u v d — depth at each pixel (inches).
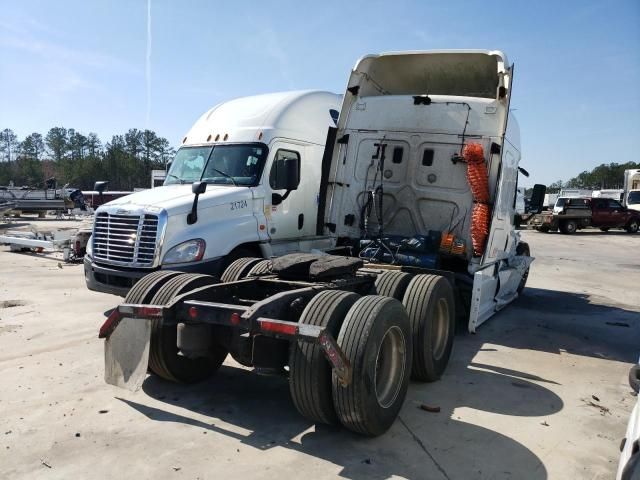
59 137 4874.5
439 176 297.1
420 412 180.7
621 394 205.0
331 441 155.9
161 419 168.2
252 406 180.9
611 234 1181.1
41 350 235.0
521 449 154.9
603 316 350.0
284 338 144.4
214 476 134.7
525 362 243.4
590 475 141.5
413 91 340.2
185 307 164.9
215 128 348.8
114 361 177.2
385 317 155.6
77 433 157.0
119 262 270.8
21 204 1050.1
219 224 287.3
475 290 265.0
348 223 319.3
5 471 135.0
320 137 375.2
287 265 200.7
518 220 405.4
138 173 3880.4
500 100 281.3
